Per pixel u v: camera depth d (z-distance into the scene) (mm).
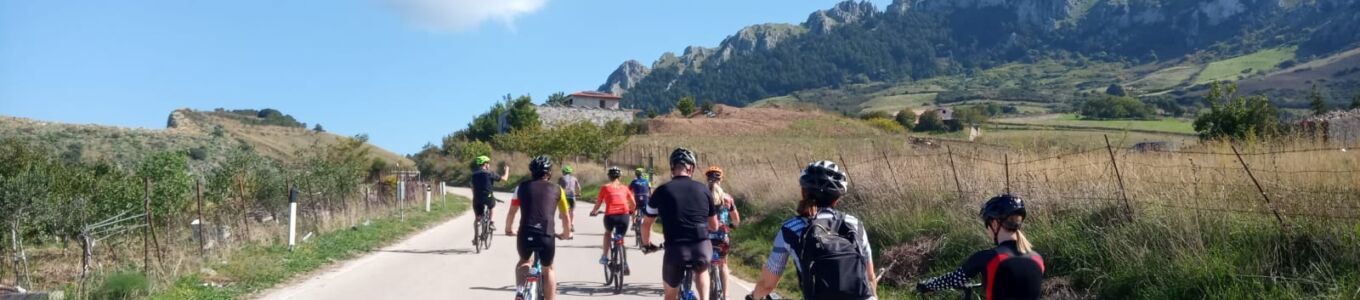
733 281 11609
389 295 9602
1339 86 120125
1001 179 11578
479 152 60219
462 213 26453
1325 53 168625
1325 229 7004
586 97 104938
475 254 14016
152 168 13914
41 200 11047
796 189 16438
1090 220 9086
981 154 14828
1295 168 9156
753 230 16328
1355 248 6648
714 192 8812
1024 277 4305
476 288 10172
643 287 10719
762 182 19453
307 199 18359
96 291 8812
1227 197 8039
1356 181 7844
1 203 10391
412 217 22188
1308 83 127625
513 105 81625
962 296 8742
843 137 66688
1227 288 6871
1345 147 9922
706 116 88875
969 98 181750
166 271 9945
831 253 4480
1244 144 11539
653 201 7000
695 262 6805
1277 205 7496
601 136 51312
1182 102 124562
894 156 16703
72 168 13703
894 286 10367
